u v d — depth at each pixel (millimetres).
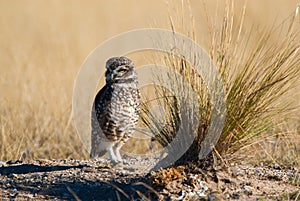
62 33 44250
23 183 17625
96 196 16641
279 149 20062
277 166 19031
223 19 17172
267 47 18234
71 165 19188
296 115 20859
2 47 41438
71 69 33281
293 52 16906
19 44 41844
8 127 24250
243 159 18250
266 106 16984
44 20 49875
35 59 36031
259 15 40312
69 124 25078
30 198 16734
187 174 16641
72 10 53125
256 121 17078
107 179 17516
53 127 24969
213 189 16250
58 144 24125
